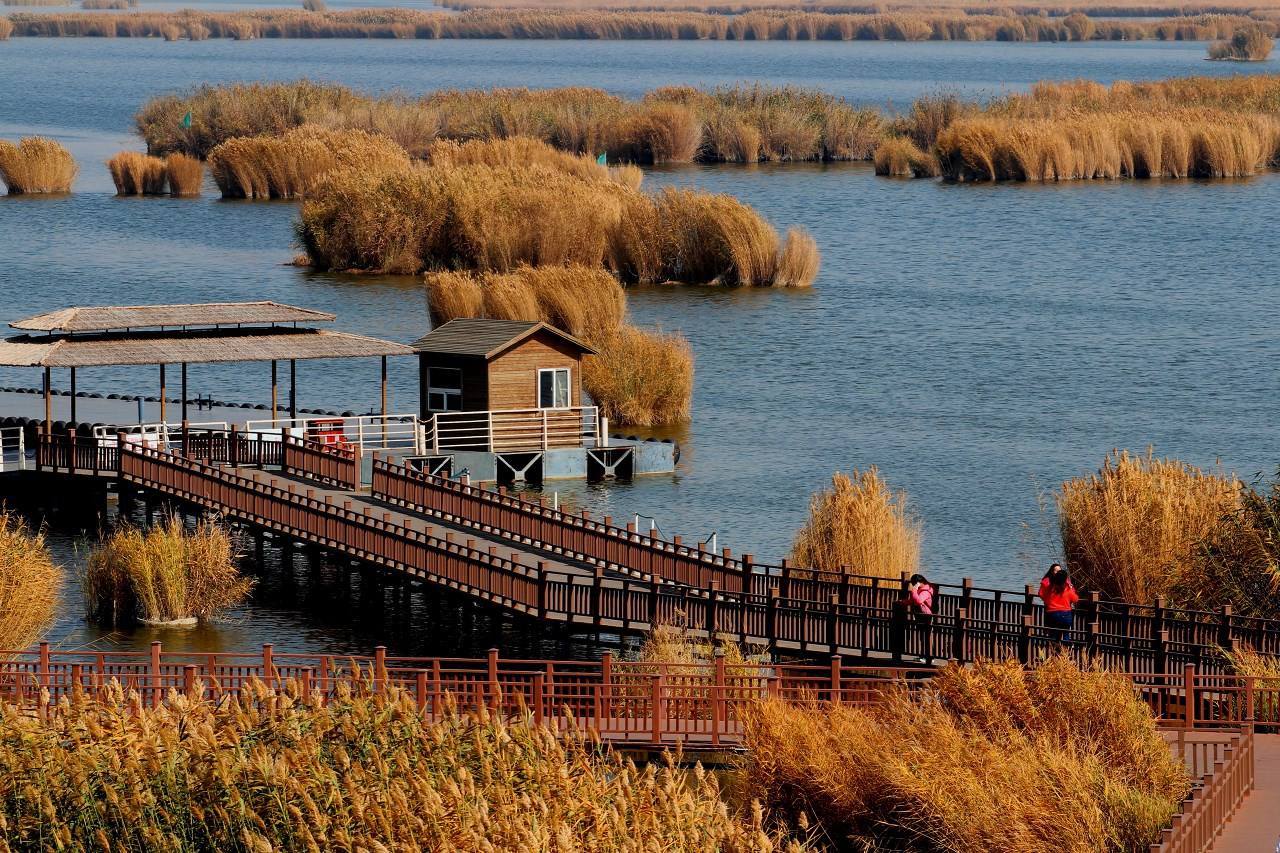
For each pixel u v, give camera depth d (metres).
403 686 116.12
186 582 156.12
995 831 93.25
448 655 147.38
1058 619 129.25
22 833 91.25
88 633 151.00
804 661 134.75
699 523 188.00
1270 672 119.62
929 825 96.50
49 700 103.44
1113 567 148.00
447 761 94.19
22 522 164.25
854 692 117.75
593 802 89.88
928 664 129.25
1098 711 104.12
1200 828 89.38
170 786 92.19
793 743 104.44
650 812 90.75
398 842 86.31
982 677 106.56
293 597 165.62
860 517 156.75
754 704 111.38
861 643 131.88
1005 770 96.56
